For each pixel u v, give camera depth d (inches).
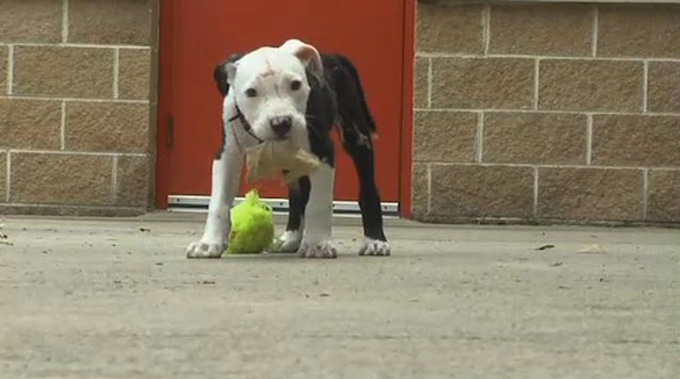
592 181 263.9
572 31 262.8
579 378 116.0
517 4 261.7
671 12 262.8
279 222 261.3
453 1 261.6
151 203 267.6
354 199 263.1
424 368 119.3
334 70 200.5
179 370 116.6
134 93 264.2
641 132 263.6
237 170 198.2
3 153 264.4
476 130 263.1
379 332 139.1
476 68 262.8
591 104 263.3
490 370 119.0
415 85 262.8
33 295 166.4
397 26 264.8
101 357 122.5
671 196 264.2
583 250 219.6
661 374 118.4
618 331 142.9
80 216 264.5
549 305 164.2
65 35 263.9
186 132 267.9
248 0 266.4
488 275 186.9
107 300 162.1
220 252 198.2
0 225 244.5
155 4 264.8
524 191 263.9
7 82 264.2
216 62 267.1
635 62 263.0
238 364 119.7
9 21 263.4
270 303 160.6
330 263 194.2
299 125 188.5
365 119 205.3
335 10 265.4
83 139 264.7
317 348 128.6
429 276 184.5
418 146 263.1
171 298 164.4
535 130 263.4
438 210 263.9
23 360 120.8
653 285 180.9
